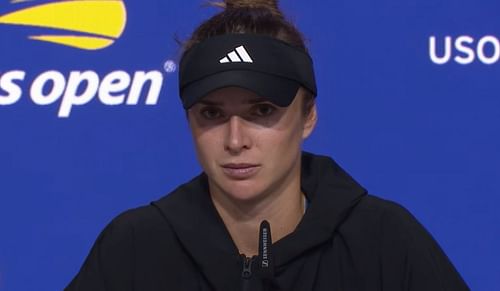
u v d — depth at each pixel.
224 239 2.93
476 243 6.55
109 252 3.01
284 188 2.85
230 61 2.63
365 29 6.57
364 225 2.96
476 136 6.55
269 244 2.83
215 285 2.88
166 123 6.57
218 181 2.70
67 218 6.53
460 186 6.55
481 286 6.54
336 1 6.56
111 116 6.56
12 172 6.50
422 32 6.58
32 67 6.54
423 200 6.55
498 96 6.56
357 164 6.54
